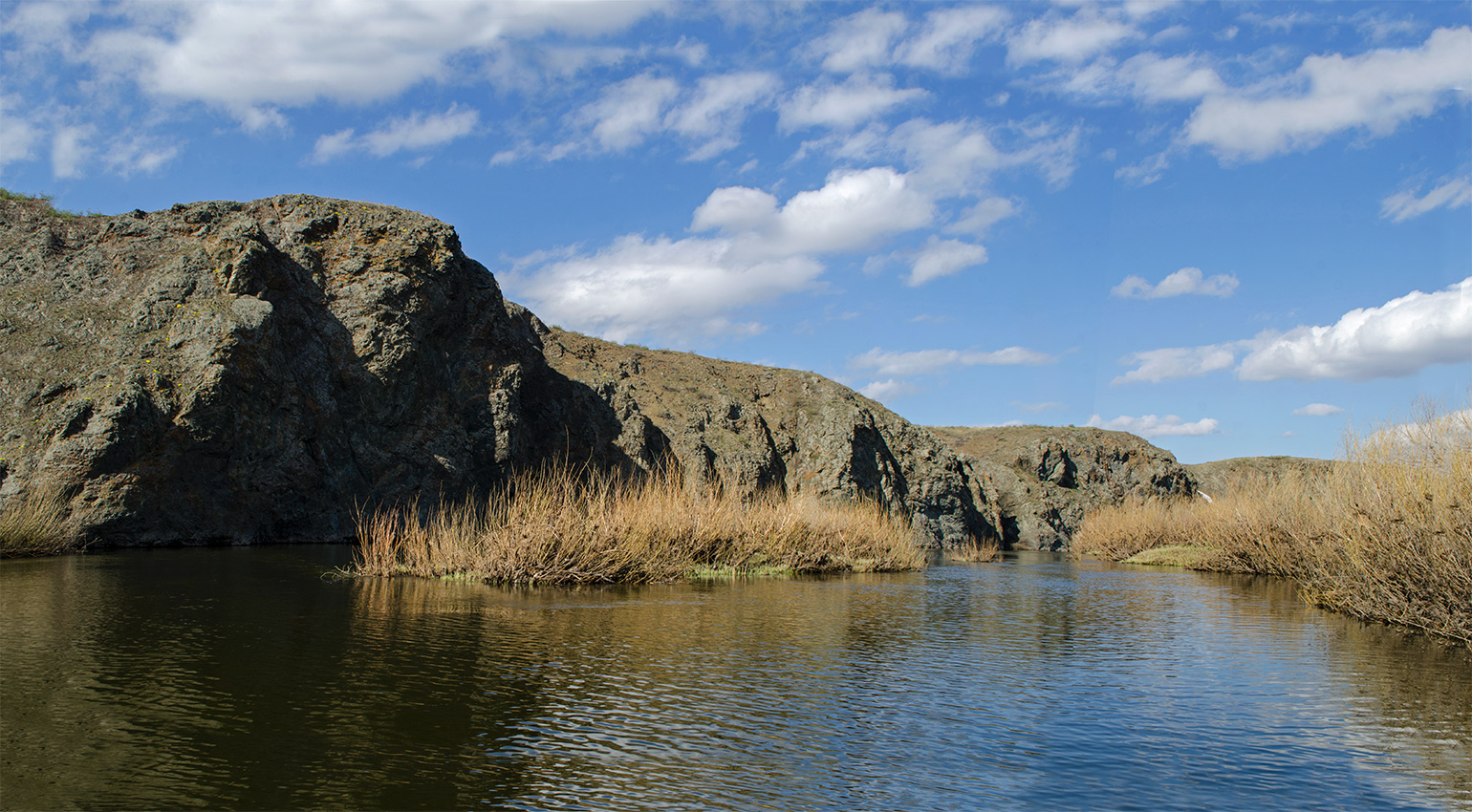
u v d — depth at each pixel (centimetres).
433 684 879
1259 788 637
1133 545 4053
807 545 2556
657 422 5666
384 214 4084
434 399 3906
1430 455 1533
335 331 3656
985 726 788
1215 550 3086
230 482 3011
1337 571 1734
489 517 2011
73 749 648
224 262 3272
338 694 825
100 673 878
